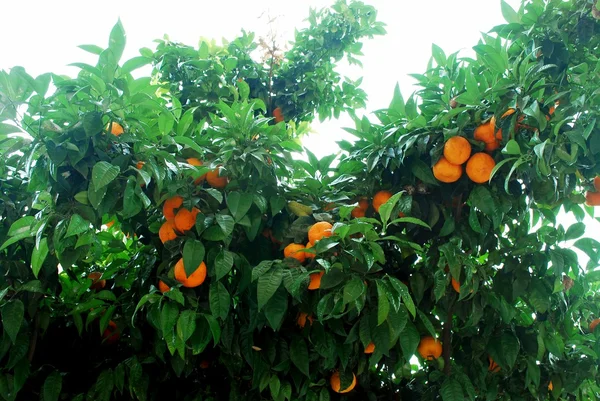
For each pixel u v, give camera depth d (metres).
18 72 1.88
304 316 2.27
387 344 2.01
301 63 3.96
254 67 3.74
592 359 2.47
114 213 2.07
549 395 2.60
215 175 2.17
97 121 1.86
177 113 2.50
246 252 2.31
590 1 2.12
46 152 1.84
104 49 1.97
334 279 1.90
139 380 2.20
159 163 1.99
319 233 1.99
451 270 2.06
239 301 2.24
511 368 2.26
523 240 2.28
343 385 2.25
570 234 2.30
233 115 2.18
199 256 1.93
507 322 2.21
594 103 1.96
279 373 2.29
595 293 2.74
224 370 2.55
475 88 2.12
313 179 2.31
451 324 2.47
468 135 2.23
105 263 2.86
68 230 1.71
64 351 2.55
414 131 2.24
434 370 2.35
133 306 2.31
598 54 2.20
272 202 2.15
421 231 2.41
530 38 2.25
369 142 2.45
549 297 2.31
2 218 2.21
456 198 2.36
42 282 2.15
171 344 1.89
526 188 2.19
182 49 3.53
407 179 2.35
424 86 2.59
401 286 1.86
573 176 2.14
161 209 2.26
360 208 2.41
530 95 2.04
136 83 2.11
